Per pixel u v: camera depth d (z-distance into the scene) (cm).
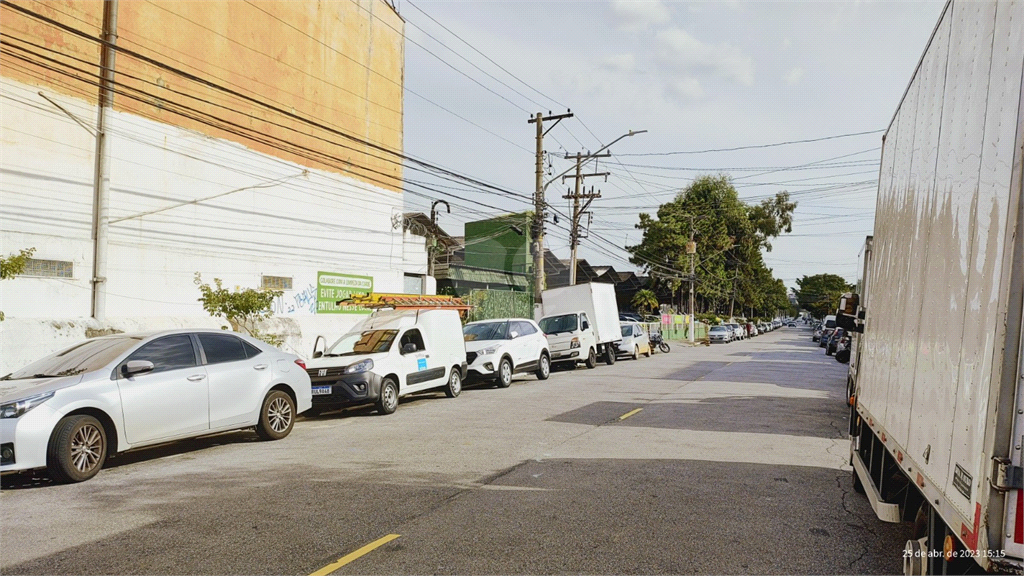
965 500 299
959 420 315
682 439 1037
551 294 2703
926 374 391
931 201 422
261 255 1939
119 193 1520
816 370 2522
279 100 2019
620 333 2859
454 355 1617
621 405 1434
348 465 852
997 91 301
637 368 2548
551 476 793
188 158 1703
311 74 2153
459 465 850
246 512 645
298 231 2089
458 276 3409
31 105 1334
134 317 1527
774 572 508
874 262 696
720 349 4409
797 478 802
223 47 1822
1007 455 264
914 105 512
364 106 2409
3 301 1279
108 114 1473
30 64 1330
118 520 623
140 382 852
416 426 1172
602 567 509
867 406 648
